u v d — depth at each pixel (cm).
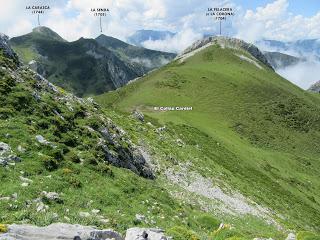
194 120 13775
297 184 11069
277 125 18250
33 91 3850
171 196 3878
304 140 17900
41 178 2597
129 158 4266
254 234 3447
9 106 3372
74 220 2109
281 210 6894
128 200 3008
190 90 19012
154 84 19388
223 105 18138
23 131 3078
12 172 2503
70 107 4234
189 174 5481
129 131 5925
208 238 2522
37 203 2208
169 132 8131
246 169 9025
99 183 2989
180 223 3041
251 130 16612
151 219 2791
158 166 5091
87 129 3947
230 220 4288
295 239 2788
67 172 2856
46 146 3055
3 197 2161
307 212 8188
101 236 1519
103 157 3688
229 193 5644
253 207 5538
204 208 4275
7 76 3728
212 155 8225
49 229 1441
